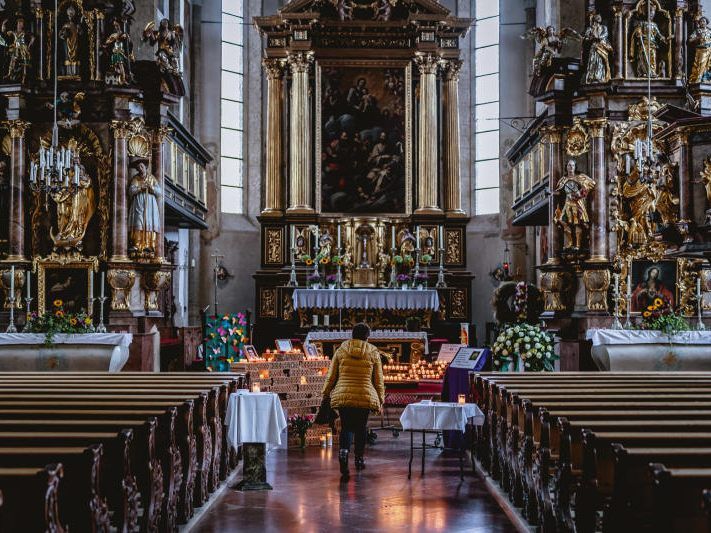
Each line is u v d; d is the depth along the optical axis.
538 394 8.96
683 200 14.42
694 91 18.17
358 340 11.63
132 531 6.40
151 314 18.52
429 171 26.58
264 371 14.41
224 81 28.23
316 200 26.72
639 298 17.72
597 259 18.02
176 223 23.97
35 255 18.09
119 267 17.95
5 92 18.02
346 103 26.89
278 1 29.20
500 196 27.92
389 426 16.19
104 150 18.27
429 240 26.25
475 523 8.93
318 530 8.60
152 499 6.91
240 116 28.73
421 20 26.55
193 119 27.28
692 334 15.98
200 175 24.34
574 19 21.11
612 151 18.25
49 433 6.29
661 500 4.59
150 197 18.41
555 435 7.84
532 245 26.94
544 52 18.88
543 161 19.91
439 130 26.88
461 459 11.34
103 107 18.34
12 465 5.37
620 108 18.42
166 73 18.81
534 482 8.49
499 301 23.09
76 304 17.97
